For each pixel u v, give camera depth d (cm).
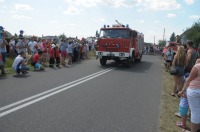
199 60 563
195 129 529
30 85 1041
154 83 1291
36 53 1595
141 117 709
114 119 676
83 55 2544
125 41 1848
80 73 1484
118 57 1883
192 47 962
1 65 1236
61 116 671
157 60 3045
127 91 1045
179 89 1018
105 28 1908
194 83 526
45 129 575
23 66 1311
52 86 1045
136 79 1387
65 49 1875
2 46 1316
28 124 600
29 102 782
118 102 854
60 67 1736
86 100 852
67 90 988
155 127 638
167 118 721
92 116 688
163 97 978
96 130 590
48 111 707
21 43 1544
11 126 582
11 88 963
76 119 655
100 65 2023
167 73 1748
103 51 1894
